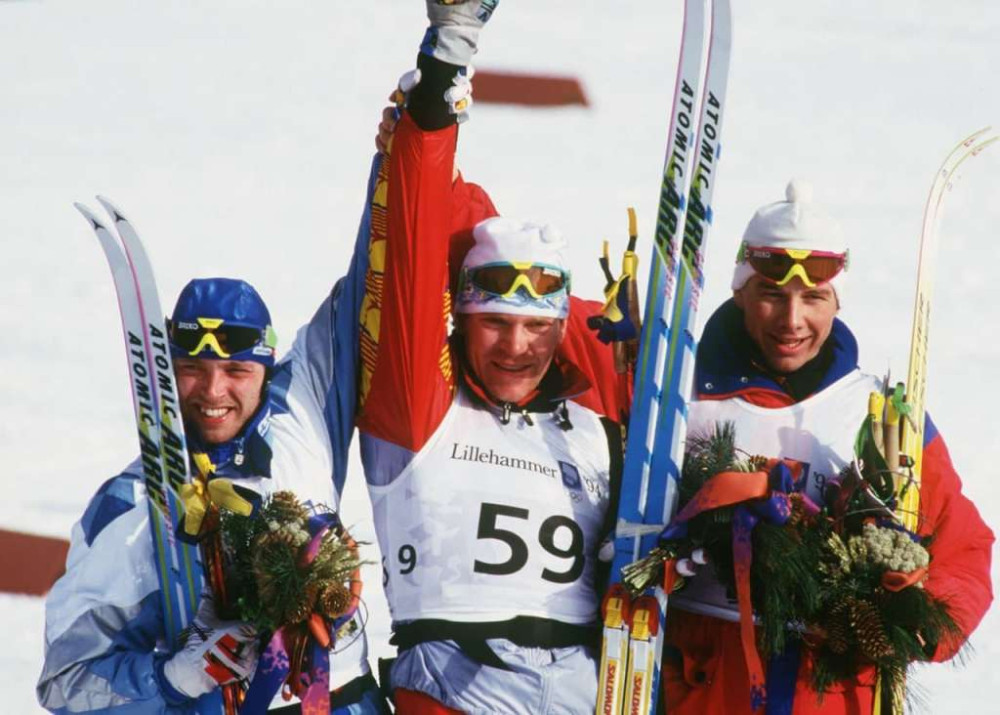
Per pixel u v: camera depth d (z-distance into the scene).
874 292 40.03
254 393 13.90
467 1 13.55
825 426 14.79
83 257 42.34
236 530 13.47
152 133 53.88
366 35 68.75
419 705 14.22
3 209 45.75
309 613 13.18
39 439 30.19
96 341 36.34
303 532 13.35
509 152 51.75
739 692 14.38
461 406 14.64
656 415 14.56
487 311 14.40
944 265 43.34
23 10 69.56
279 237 43.28
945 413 32.50
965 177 52.19
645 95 60.31
